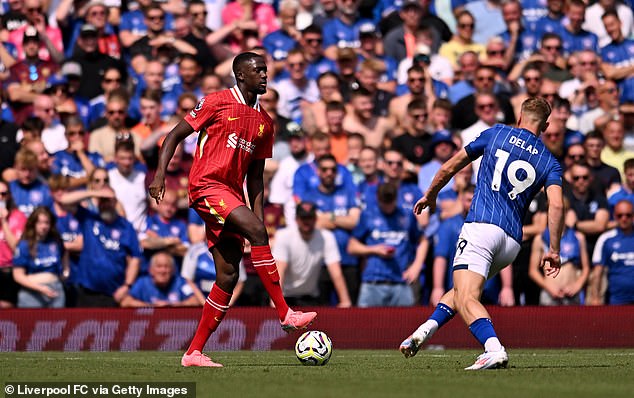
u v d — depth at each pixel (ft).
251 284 141.28
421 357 106.11
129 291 143.02
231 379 74.64
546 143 161.99
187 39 181.57
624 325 129.29
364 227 143.33
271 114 160.97
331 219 145.07
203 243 141.59
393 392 64.54
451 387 67.97
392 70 183.42
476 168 156.15
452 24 200.54
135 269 143.74
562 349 126.21
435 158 156.46
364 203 144.66
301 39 184.24
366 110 164.04
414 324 128.77
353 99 164.86
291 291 139.54
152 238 145.18
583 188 150.92
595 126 172.04
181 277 141.90
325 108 167.94
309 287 140.15
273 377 76.43
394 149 158.51
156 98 164.04
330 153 150.41
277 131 160.35
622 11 204.13
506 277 142.31
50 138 161.79
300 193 149.38
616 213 146.51
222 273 87.61
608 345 129.29
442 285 142.41
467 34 189.37
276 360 100.22
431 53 185.26
